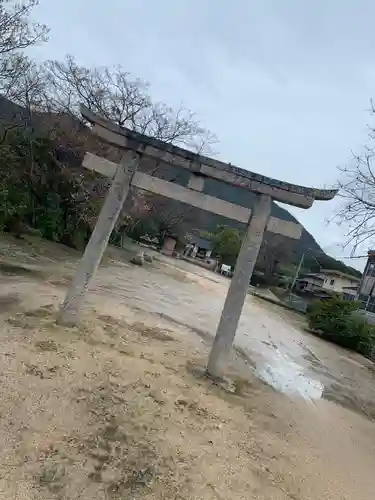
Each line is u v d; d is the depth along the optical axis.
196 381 5.84
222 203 6.22
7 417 3.63
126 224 27.23
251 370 8.16
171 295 14.72
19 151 15.97
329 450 5.25
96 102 22.61
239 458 4.16
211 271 40.72
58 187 18.28
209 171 6.18
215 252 52.81
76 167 18.34
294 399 7.10
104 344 6.16
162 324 8.96
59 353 5.27
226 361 6.21
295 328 19.30
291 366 10.14
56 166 17.94
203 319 11.86
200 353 7.42
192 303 14.46
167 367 6.02
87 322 6.96
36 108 18.41
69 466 3.24
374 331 19.06
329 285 43.94
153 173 22.17
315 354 13.56
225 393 5.86
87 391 4.50
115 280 13.79
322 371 10.91
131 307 9.84
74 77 22.23
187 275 25.56
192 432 4.34
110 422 4.04
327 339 19.27
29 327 5.95
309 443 5.23
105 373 5.09
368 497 4.33
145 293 13.12
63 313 6.39
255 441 4.68
